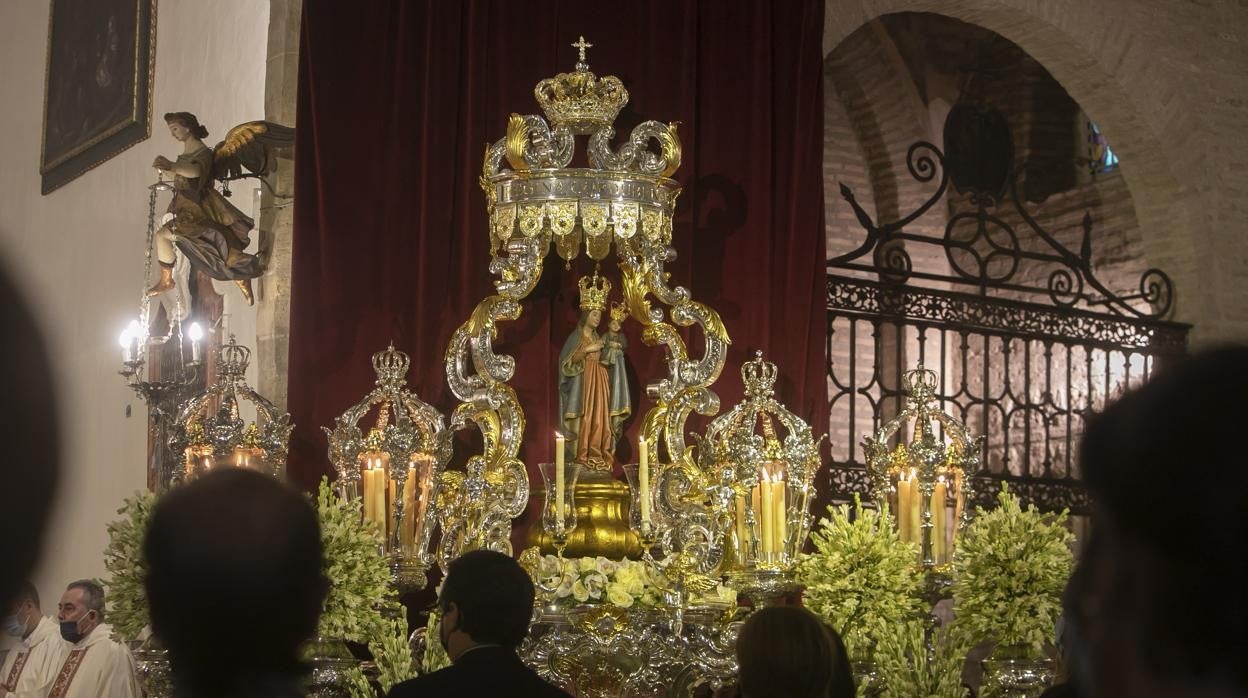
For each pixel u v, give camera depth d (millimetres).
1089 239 12406
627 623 7578
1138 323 12211
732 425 8219
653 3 9117
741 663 4105
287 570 1715
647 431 8133
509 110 8727
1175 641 1107
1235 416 1081
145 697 8820
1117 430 1134
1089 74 12305
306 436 8188
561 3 8906
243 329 9836
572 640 7465
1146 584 1117
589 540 7773
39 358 1062
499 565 4445
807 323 9344
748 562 7977
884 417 14070
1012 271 12047
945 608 14102
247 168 9125
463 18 8703
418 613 8328
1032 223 12328
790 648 4039
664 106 9078
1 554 1040
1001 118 13555
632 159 7930
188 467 7645
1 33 16969
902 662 7668
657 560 7883
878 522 8336
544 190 7844
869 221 11430
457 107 8625
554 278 8648
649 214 7961
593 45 8953
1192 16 12609
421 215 8492
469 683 4109
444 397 8438
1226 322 12375
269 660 1708
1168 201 12492
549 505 7637
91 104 14211
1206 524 1082
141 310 11578
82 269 14117
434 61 8578
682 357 8148
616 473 8609
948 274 14852
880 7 11336
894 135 14828
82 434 13695
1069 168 14414
